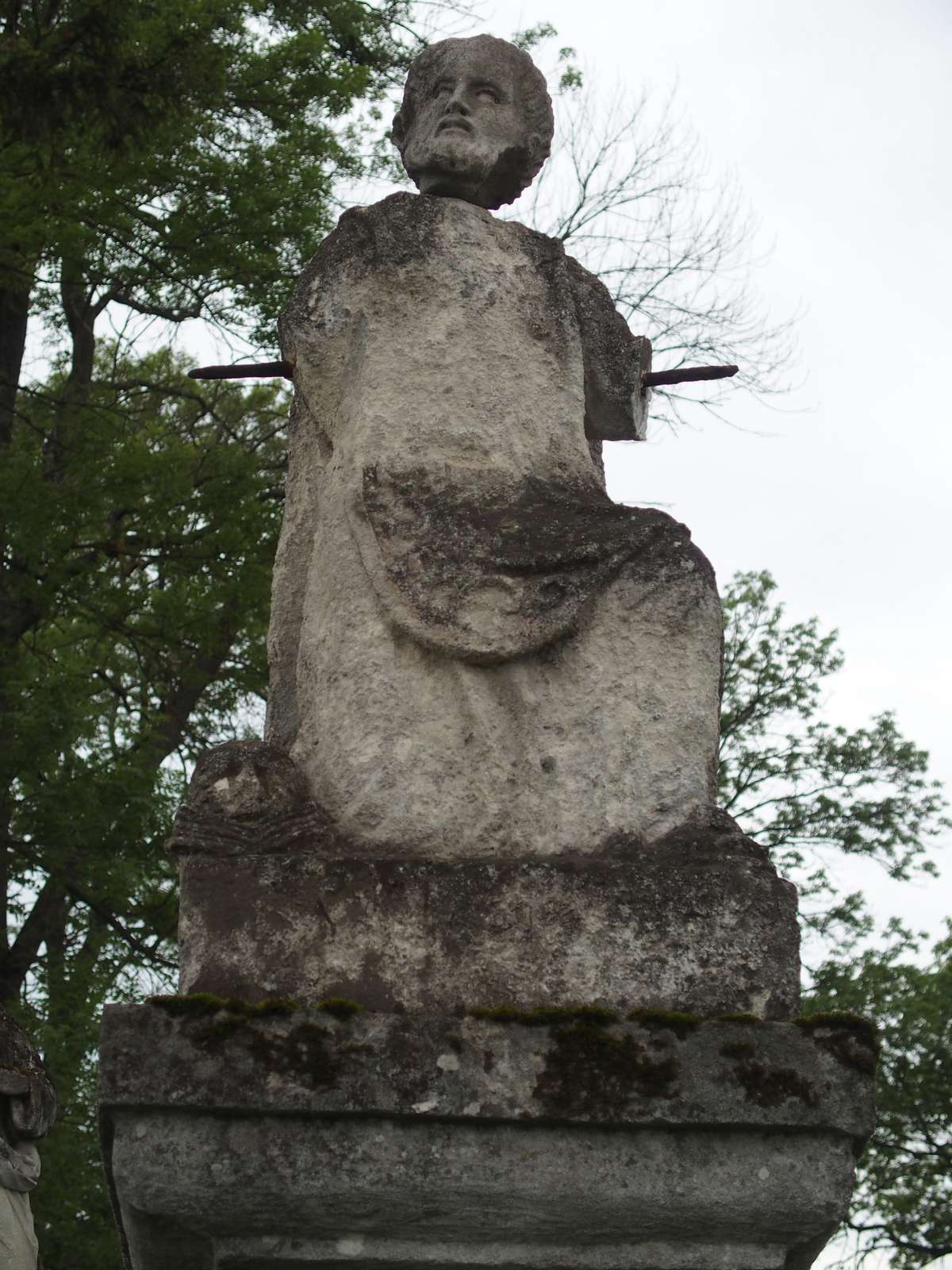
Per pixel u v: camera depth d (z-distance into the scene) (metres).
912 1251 16.98
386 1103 4.49
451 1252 4.56
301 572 5.59
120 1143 4.49
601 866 4.83
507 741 5.04
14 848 14.14
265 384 18.52
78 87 13.02
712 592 5.20
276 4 17.11
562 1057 4.55
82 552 15.01
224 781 4.98
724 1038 4.58
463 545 5.22
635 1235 4.55
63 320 16.55
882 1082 17.19
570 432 5.63
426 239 5.74
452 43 6.24
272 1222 4.51
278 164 15.38
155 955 14.45
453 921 4.76
